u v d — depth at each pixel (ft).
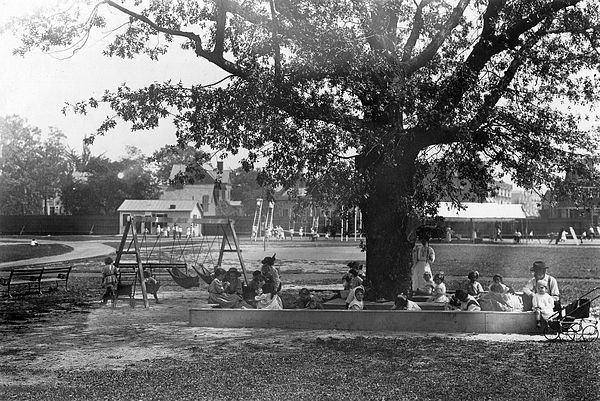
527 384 31.40
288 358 38.73
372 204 64.69
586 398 28.73
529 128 64.13
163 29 63.21
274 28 56.59
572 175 66.44
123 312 63.72
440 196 70.28
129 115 58.85
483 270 116.57
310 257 158.20
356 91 57.26
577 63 67.10
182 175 63.93
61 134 353.51
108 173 359.87
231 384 31.68
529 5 61.05
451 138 62.18
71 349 43.39
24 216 323.16
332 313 51.49
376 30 57.72
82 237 283.18
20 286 88.74
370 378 32.99
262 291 59.06
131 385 31.71
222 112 56.80
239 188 434.30
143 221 74.23
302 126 56.34
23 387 31.83
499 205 258.98
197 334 49.26
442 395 29.35
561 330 45.78
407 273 65.16
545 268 51.34
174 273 76.18
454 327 49.73
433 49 61.41
